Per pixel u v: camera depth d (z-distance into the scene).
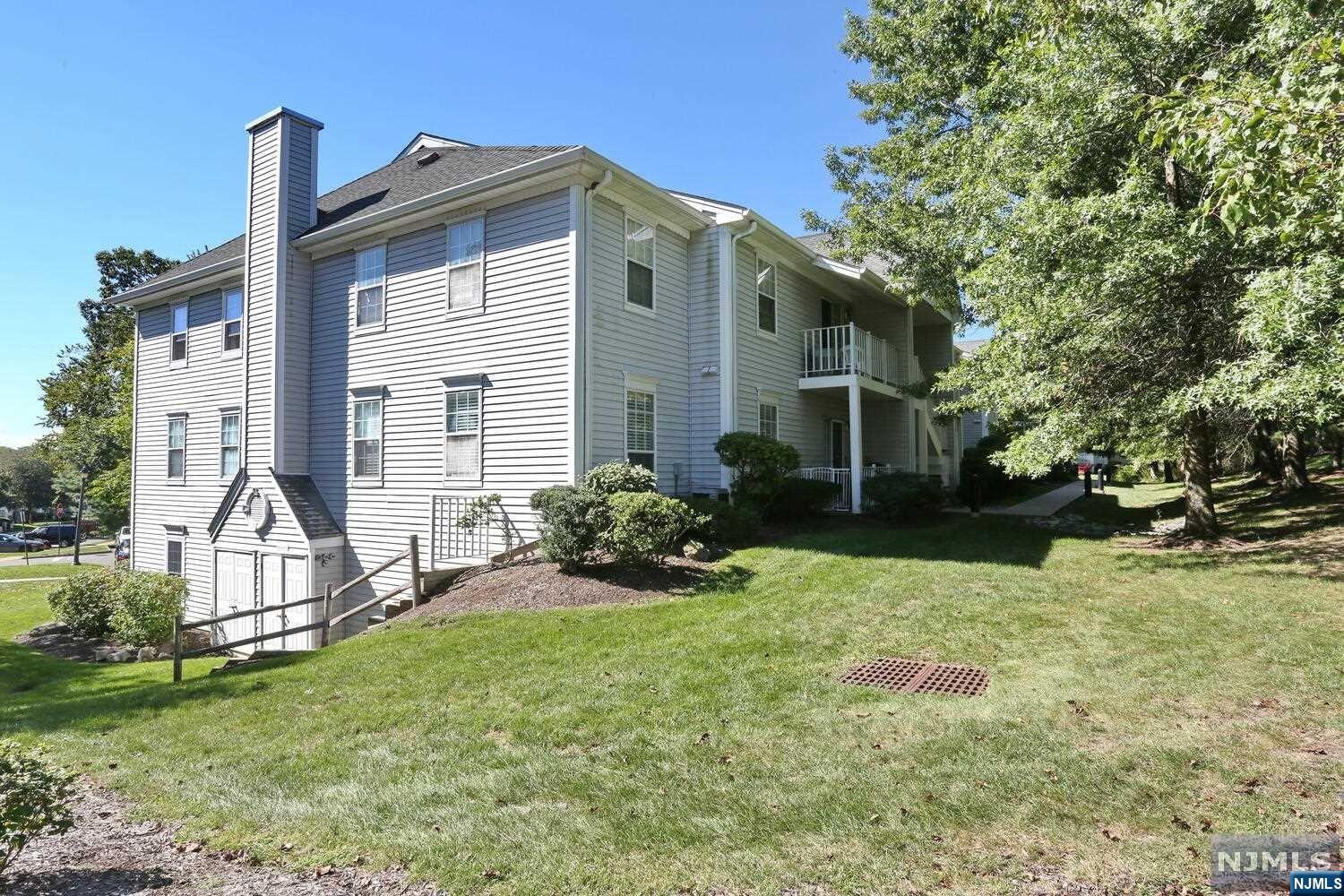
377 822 3.61
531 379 10.83
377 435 12.69
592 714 4.94
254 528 13.46
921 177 15.55
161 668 8.66
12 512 66.56
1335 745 3.75
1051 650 5.70
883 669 5.51
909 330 19.00
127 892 3.04
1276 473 19.34
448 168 13.16
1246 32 8.09
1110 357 9.16
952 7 13.54
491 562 10.13
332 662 6.82
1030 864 2.86
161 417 16.77
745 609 7.34
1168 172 9.50
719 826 3.32
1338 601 6.59
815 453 16.67
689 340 13.17
